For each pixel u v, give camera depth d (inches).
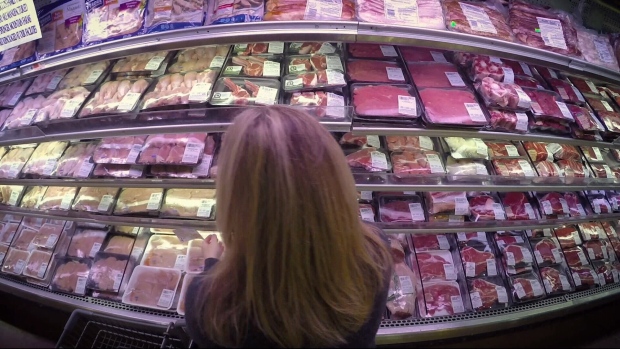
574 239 96.3
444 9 64.3
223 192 33.5
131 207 77.0
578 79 86.8
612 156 95.2
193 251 81.1
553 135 71.4
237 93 63.7
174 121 62.2
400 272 77.7
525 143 84.8
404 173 69.0
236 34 54.3
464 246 84.7
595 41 73.8
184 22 57.2
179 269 79.1
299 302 33.5
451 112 63.9
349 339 37.1
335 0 59.6
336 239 33.2
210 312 35.4
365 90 66.2
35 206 86.2
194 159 68.8
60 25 66.8
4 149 90.5
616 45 74.5
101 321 62.1
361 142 72.1
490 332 84.6
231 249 34.5
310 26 54.1
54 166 78.6
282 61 73.0
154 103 63.9
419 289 78.2
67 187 86.2
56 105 70.5
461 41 58.0
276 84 66.7
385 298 41.2
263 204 31.6
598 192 98.0
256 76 68.4
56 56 64.1
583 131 73.5
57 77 80.2
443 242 85.4
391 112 62.1
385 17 57.5
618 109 82.7
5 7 62.0
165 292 75.8
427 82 70.5
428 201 77.6
